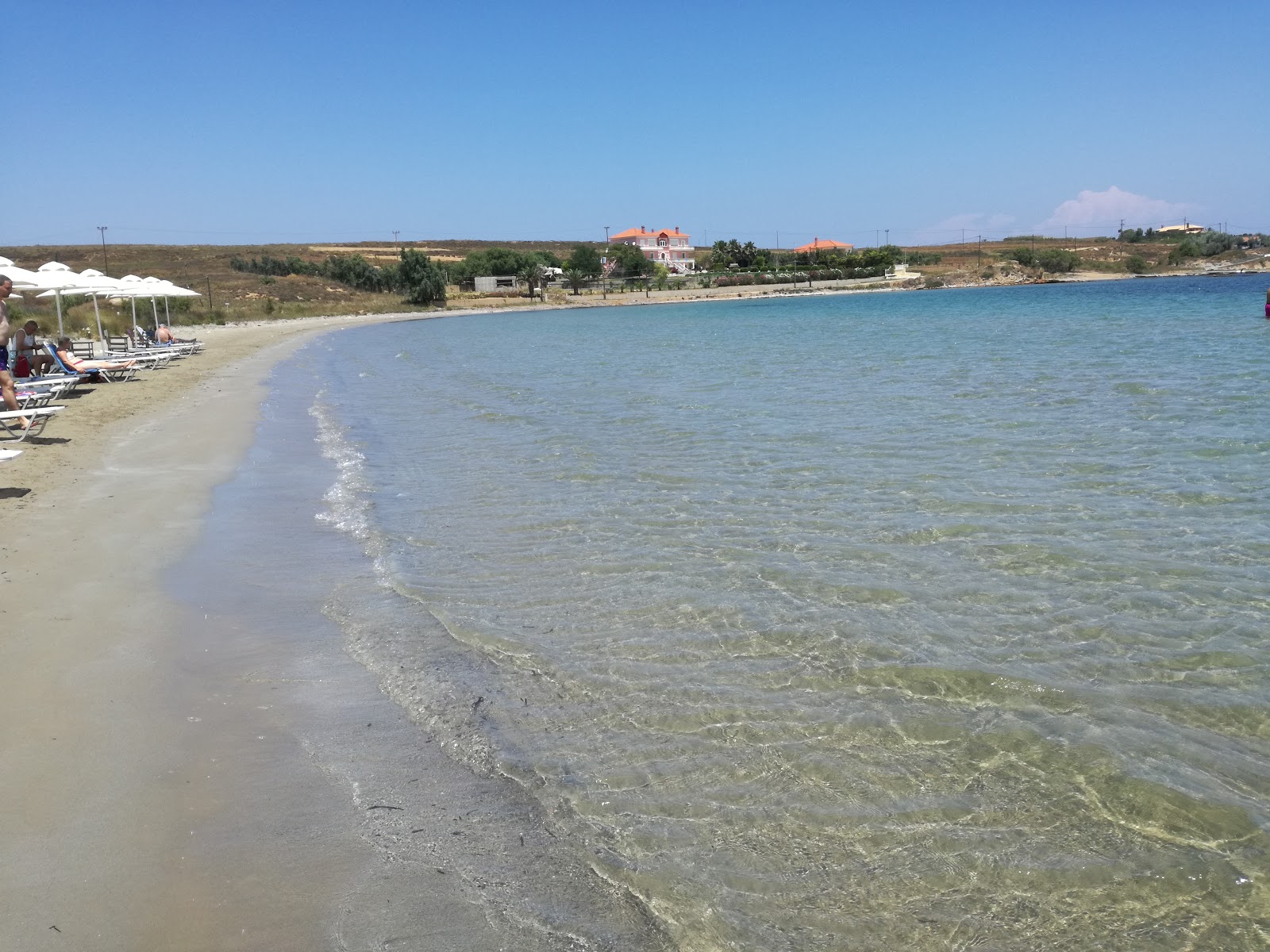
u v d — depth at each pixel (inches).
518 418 658.2
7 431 564.4
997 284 4963.1
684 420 619.5
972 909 137.5
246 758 179.9
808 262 5684.1
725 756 183.0
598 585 288.0
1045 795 167.8
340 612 266.5
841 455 482.0
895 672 221.0
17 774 170.4
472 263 4771.2
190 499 407.2
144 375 1014.4
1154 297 2637.8
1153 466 431.8
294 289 3622.0
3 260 777.6
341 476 463.5
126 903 133.7
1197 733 189.5
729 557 312.7
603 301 4074.8
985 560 302.8
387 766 178.2
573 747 186.9
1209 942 130.3
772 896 140.0
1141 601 262.8
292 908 133.8
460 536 346.6
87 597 272.8
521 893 139.3
